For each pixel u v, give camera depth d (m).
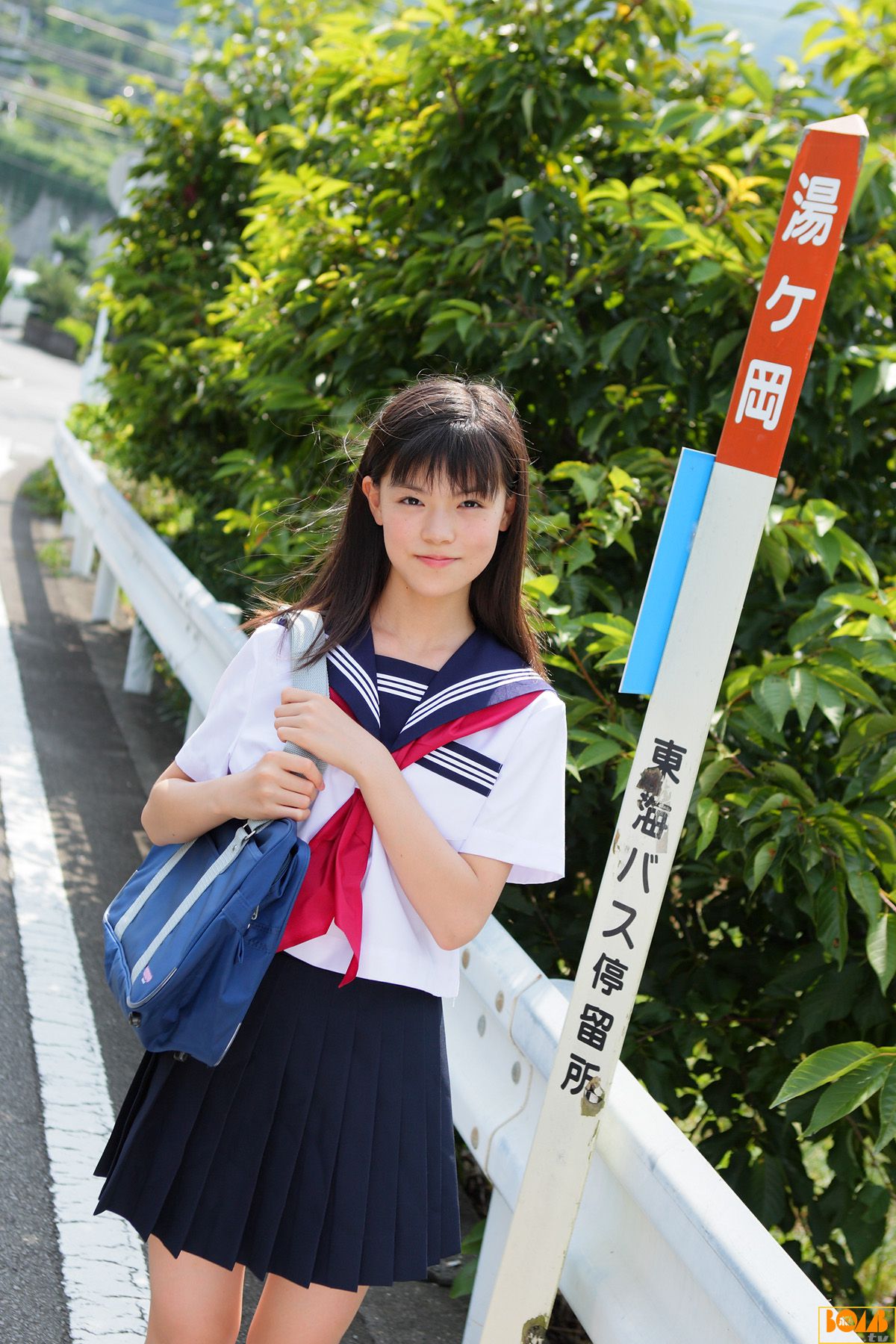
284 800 1.43
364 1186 1.47
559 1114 1.55
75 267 51.50
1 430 16.75
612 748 2.44
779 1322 1.22
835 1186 2.38
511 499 1.57
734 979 2.68
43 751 4.94
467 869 1.46
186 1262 1.48
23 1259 2.18
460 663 1.54
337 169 4.03
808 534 2.55
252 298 4.67
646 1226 1.58
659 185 3.06
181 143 6.54
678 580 1.53
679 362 3.21
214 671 4.01
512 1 3.46
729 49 3.76
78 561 8.63
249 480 3.92
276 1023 1.47
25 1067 2.79
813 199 1.42
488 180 3.57
